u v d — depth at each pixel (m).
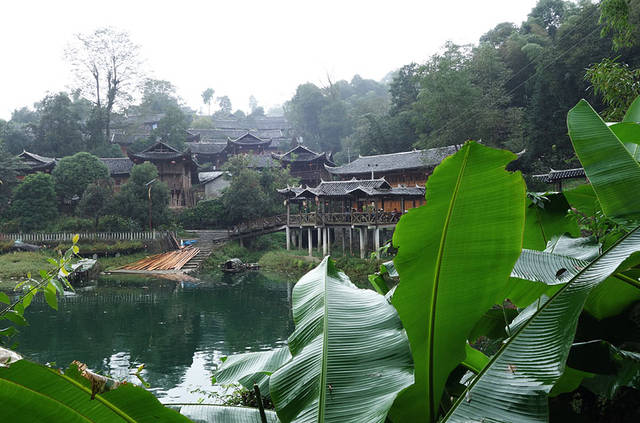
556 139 35.38
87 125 63.94
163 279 29.08
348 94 103.12
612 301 1.87
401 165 38.75
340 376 1.56
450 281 1.65
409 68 58.75
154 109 86.31
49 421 1.13
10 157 43.81
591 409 1.67
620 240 1.63
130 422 1.19
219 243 40.34
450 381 2.08
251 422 1.98
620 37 8.64
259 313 18.73
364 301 1.95
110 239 38.03
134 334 15.32
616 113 7.14
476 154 1.49
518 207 1.55
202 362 12.11
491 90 34.16
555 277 1.85
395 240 1.65
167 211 42.53
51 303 2.30
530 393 1.31
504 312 2.16
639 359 1.54
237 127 87.50
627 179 1.96
